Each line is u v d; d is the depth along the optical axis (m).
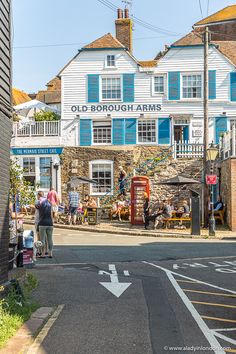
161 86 38.22
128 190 35.19
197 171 34.38
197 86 38.00
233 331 8.37
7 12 10.57
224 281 13.20
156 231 27.73
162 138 37.94
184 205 29.83
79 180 34.16
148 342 7.67
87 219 30.95
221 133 33.69
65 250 20.08
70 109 38.62
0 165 9.69
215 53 37.84
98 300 10.67
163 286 12.40
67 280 13.07
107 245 22.09
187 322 8.91
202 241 24.20
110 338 7.86
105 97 38.53
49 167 37.97
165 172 34.50
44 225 17.44
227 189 29.19
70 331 8.20
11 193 13.98
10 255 11.56
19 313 8.71
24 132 38.78
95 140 38.50
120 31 43.00
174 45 38.00
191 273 14.48
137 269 15.18
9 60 10.62
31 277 12.40
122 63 38.38
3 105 9.90
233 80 37.66
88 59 38.59
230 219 28.17
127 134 38.22
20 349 6.94
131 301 10.61
